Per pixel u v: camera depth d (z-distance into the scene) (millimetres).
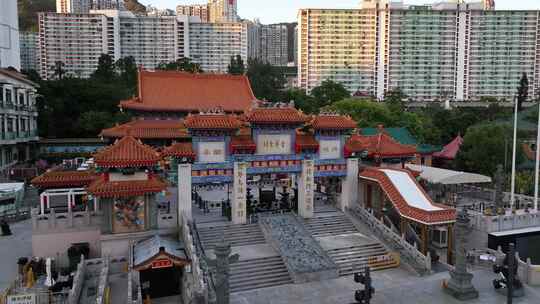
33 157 93312
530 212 46094
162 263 30938
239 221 42250
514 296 33000
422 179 52406
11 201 54781
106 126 97812
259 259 36562
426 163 80812
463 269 33094
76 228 38625
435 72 191375
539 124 47031
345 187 47125
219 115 41812
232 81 68125
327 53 191250
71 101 107688
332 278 35969
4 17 114812
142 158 36750
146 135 57156
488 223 43031
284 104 44781
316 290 33594
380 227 42000
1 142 74812
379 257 38469
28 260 37312
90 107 108625
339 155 46969
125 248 37125
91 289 32406
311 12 189875
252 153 42906
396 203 40688
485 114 115812
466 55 191625
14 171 75562
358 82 192625
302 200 44969
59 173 45312
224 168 41938
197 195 51719
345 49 191375
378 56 192000
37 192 64938
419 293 33250
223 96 65688
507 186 59281
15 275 35375
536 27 188875
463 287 32469
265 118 42531
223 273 25891
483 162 64125
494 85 192125
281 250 37469
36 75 109688
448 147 83062
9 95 80188
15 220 53000
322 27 190250
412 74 191375
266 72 149375
